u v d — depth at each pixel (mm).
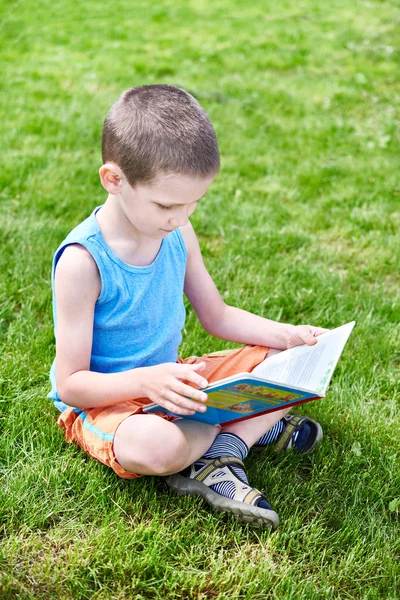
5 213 4012
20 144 5094
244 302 3264
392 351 3053
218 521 2031
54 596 1797
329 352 2135
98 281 2016
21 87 6484
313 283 3492
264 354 2355
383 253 3889
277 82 6969
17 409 2451
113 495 2113
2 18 9438
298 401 2006
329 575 1920
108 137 1918
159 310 2158
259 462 2312
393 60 7840
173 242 2197
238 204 4363
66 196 4262
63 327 2018
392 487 2244
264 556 1965
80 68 7246
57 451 2262
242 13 10273
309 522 2105
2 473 2197
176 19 9898
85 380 2012
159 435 1919
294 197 4547
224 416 2047
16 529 1993
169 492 2141
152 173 1830
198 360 2408
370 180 4832
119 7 10570
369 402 2697
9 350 2822
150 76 7055
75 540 1958
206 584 1862
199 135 1863
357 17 9875
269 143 5441
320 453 2357
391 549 2029
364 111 6238
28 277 3342
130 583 1849
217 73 7238
